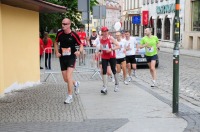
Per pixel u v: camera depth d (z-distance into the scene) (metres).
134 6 66.38
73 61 10.06
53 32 37.12
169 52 35.81
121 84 13.93
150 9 55.03
